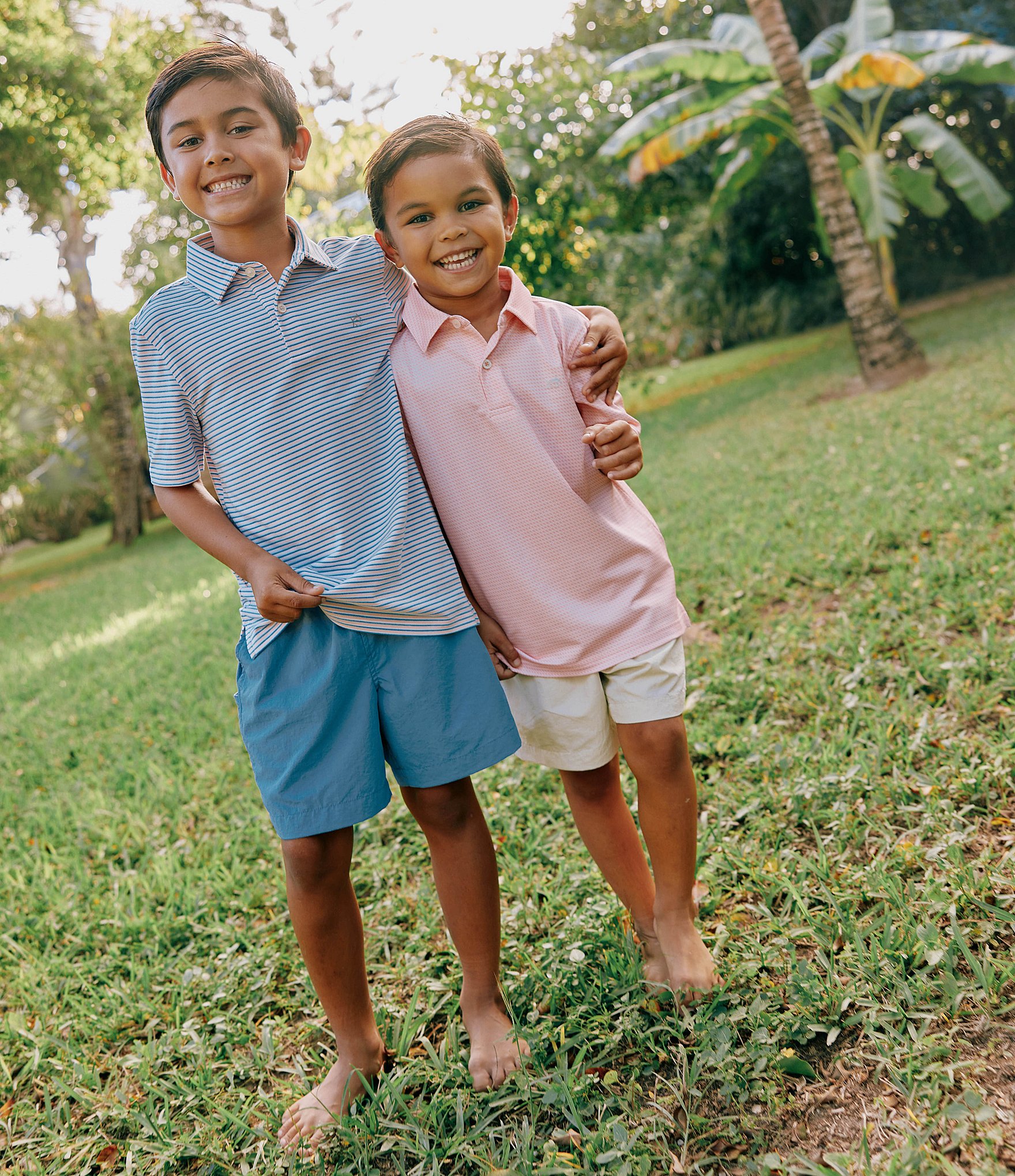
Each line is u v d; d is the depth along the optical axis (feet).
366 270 6.40
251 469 6.04
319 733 5.92
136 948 8.87
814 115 31.55
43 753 15.61
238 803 11.58
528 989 6.79
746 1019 5.94
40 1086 7.41
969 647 10.06
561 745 6.50
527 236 40.65
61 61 41.98
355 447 6.08
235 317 5.99
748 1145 5.18
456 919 6.36
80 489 73.82
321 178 34.35
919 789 7.94
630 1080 5.83
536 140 39.63
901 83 33.81
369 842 9.95
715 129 35.68
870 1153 4.87
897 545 14.29
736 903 7.32
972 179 38.81
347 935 6.24
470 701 6.08
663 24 52.31
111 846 11.27
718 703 10.77
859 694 9.93
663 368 62.54
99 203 52.85
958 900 6.42
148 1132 6.49
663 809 6.33
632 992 6.52
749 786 8.78
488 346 6.17
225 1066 7.04
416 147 5.99
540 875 8.39
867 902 6.82
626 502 6.63
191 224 47.01
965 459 17.49
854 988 5.90
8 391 50.01
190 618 23.90
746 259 62.34
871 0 37.99
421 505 6.15
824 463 21.04
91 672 21.16
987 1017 5.48
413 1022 6.88
